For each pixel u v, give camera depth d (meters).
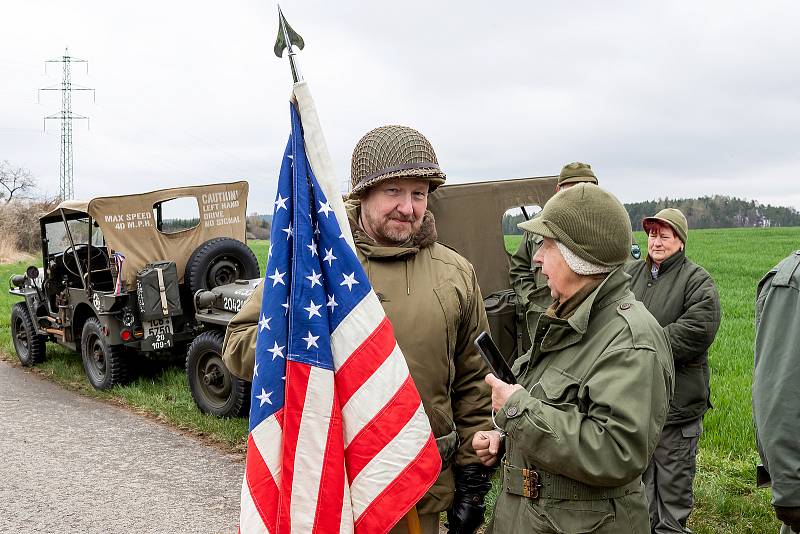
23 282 10.28
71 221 9.05
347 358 2.29
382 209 2.42
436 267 2.54
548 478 2.07
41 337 10.15
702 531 4.08
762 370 2.27
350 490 2.24
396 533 2.39
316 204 2.37
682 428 3.83
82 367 9.79
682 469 3.84
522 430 1.98
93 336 8.58
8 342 11.96
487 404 2.60
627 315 2.04
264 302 2.32
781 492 2.19
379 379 2.28
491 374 2.16
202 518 4.70
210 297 7.39
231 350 2.55
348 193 2.67
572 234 2.08
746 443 5.53
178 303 7.92
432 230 2.55
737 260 27.80
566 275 2.13
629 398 1.92
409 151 2.38
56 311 9.70
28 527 4.56
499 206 5.66
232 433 6.46
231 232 8.86
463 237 5.49
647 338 1.99
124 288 7.96
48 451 6.16
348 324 2.30
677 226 3.97
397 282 2.46
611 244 2.07
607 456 1.89
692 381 3.85
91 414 7.46
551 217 2.12
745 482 4.79
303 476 2.18
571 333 2.11
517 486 2.17
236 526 4.57
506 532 2.20
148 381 8.55
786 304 2.25
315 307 2.28
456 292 2.53
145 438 6.55
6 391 8.63
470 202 5.54
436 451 2.34
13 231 40.78
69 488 5.26
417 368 2.44
